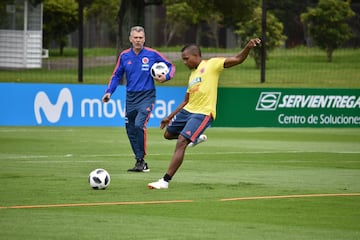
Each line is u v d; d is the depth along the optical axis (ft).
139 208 88.74
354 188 106.11
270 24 331.57
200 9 304.09
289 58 328.90
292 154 153.07
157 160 140.46
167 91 212.84
